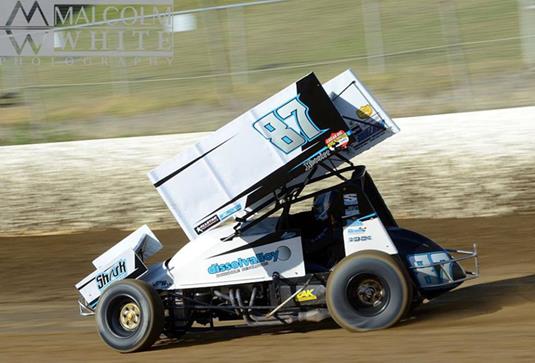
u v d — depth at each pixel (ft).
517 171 80.28
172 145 101.04
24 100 124.88
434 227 78.28
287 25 124.36
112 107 120.98
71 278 74.08
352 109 44.70
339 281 41.81
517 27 109.09
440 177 82.79
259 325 44.83
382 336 40.96
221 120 109.91
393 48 112.88
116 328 44.88
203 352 43.47
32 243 91.81
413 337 40.42
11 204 98.94
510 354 35.96
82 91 125.70
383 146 88.48
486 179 80.94
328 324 46.39
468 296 50.78
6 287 72.43
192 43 129.39
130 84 124.26
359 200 43.62
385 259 41.39
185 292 46.01
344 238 43.37
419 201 82.99
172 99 118.32
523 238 70.74
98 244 87.66
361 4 123.03
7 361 45.91
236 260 44.62
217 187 43.50
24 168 103.24
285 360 39.09
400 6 121.08
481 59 105.91
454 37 103.55
